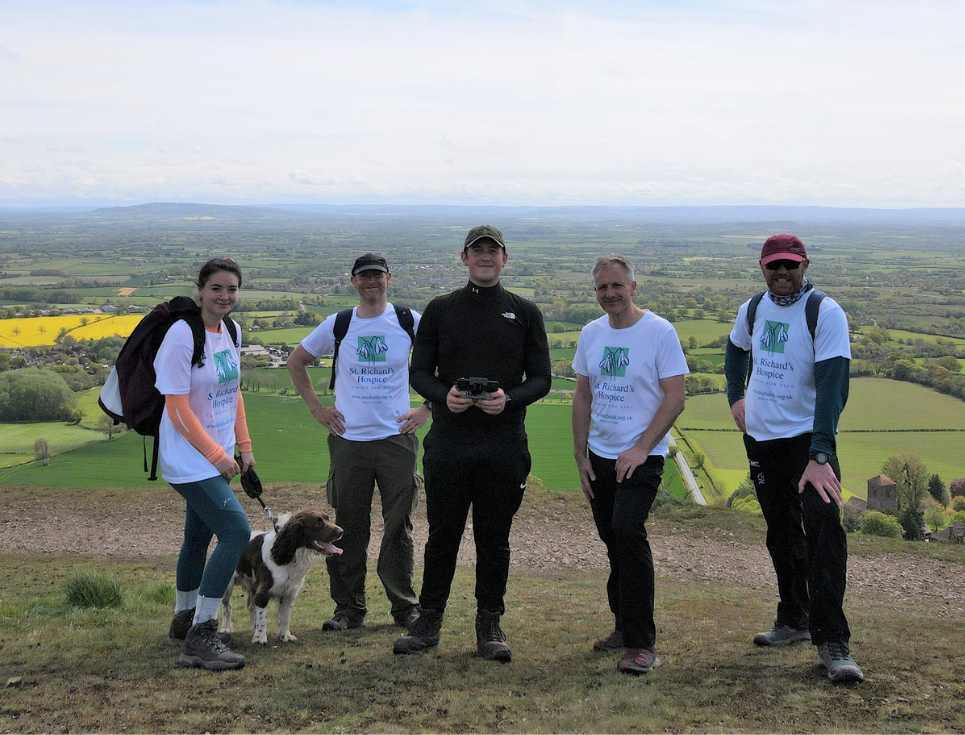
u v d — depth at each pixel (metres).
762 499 5.89
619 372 5.51
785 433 5.55
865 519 18.62
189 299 5.42
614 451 5.58
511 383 5.44
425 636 5.79
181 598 5.89
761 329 5.70
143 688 4.77
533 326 5.47
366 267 6.07
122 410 5.36
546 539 12.65
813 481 5.10
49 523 14.08
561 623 7.20
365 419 6.26
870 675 4.99
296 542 5.91
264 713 4.41
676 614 7.71
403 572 6.63
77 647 5.80
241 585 6.32
